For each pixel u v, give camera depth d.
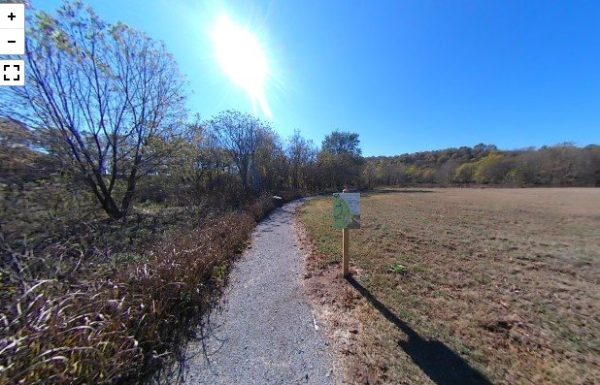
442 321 3.38
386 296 4.10
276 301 3.99
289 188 30.67
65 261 4.11
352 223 4.84
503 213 14.04
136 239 6.83
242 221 9.46
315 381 2.39
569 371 2.52
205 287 4.30
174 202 13.23
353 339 3.00
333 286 4.51
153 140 11.59
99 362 2.13
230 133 21.67
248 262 5.92
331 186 42.69
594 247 7.13
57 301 2.54
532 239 8.02
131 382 2.35
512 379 2.40
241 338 3.05
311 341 2.98
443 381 2.37
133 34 10.49
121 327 2.54
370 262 5.71
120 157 10.96
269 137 26.06
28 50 8.12
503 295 4.18
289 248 7.14
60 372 1.92
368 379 2.39
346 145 54.28
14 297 2.63
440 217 12.46
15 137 7.76
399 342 2.94
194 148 13.65
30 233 5.96
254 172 24.12
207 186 18.41
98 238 6.33
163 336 2.95
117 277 3.43
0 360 1.87
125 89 10.69
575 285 4.61
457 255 6.29
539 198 25.50
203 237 6.20
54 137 8.73
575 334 3.14
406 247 6.95
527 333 3.14
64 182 8.97
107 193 10.46
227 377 2.46
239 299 4.06
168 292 3.45
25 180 7.71
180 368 2.57
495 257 6.18
